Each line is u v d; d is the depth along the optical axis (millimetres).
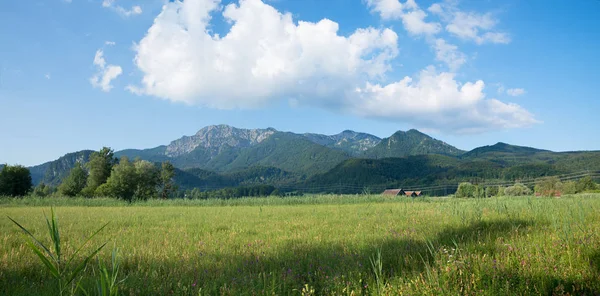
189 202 41656
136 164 88188
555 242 6961
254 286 5105
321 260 6793
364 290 5008
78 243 9617
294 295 4914
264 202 41500
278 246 8664
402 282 4992
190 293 4953
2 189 79562
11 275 5988
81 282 5266
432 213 17656
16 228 13742
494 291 4469
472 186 93500
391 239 8891
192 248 8641
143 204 41781
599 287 4562
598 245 6543
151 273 5902
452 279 4969
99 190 79812
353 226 12953
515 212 15000
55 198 46094
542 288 4590
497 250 6676
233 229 12852
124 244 9172
